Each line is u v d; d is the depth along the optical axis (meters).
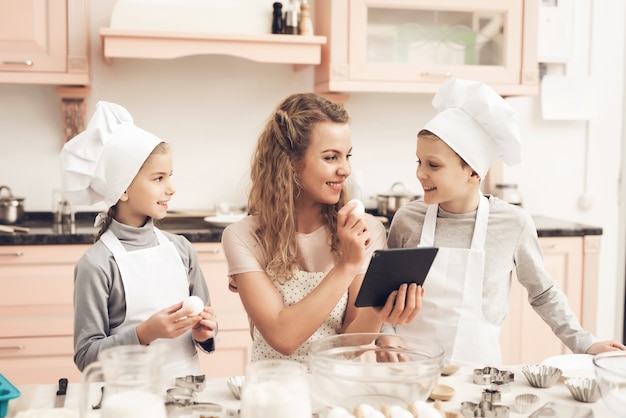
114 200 1.56
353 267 1.33
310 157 1.43
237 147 3.15
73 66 2.68
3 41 2.62
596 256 2.93
